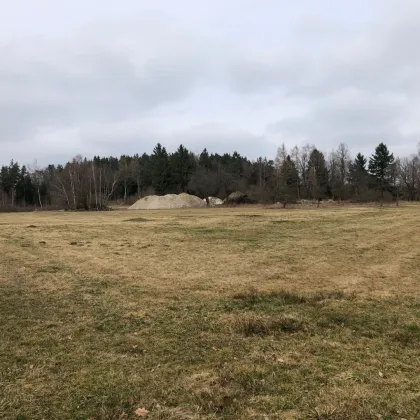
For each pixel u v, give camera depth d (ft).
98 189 245.65
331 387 14.83
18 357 18.07
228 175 276.82
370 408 13.29
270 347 18.98
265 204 204.23
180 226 80.94
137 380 15.70
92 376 16.11
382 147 270.05
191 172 298.97
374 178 264.93
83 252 49.29
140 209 199.62
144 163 371.56
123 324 22.77
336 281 34.55
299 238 62.49
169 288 31.55
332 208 163.22
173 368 16.81
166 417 13.01
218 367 16.84
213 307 26.18
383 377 15.65
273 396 14.24
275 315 24.14
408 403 13.62
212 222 89.30
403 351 18.39
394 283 33.71
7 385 15.35
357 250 51.67
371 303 26.91
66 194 215.10
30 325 22.58
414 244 57.82
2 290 30.30
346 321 22.97
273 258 45.44
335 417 12.78
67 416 13.17
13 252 48.62
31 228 78.59
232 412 13.24
